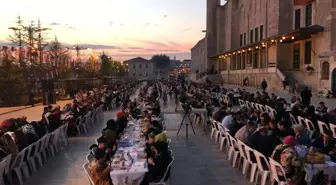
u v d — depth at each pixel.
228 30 65.19
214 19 74.19
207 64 74.75
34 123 10.63
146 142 8.52
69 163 10.25
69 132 14.66
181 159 10.58
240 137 9.23
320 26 31.55
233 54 59.19
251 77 45.81
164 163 7.02
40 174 9.13
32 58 45.31
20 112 24.53
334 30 30.31
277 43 38.16
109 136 8.30
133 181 6.22
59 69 51.69
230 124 10.96
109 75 83.56
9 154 7.86
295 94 30.39
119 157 7.20
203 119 16.33
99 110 20.69
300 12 38.38
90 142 13.40
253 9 52.22
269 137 7.95
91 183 6.43
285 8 40.75
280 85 35.47
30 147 9.00
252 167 8.15
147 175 6.52
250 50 50.50
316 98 26.88
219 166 9.73
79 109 16.16
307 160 6.69
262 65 45.69
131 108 15.05
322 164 6.64
